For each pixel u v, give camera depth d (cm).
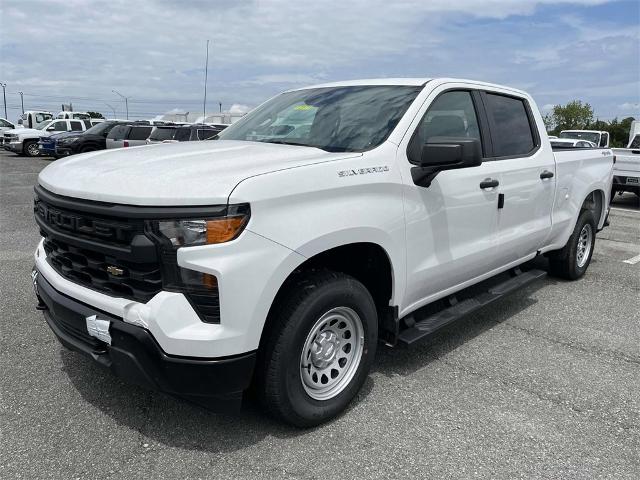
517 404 348
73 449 289
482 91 438
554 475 279
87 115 3731
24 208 1084
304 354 300
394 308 351
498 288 463
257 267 261
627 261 741
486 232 422
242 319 260
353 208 305
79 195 280
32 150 2750
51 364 383
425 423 323
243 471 275
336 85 436
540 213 500
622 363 414
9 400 335
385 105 374
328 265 333
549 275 643
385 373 386
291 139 378
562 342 452
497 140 441
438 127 382
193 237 253
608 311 532
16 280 577
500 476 276
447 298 419
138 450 289
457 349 432
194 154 321
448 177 375
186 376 259
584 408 346
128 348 267
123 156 325
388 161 332
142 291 267
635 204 1388
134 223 260
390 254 332
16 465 275
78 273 299
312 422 308
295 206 279
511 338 459
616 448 304
